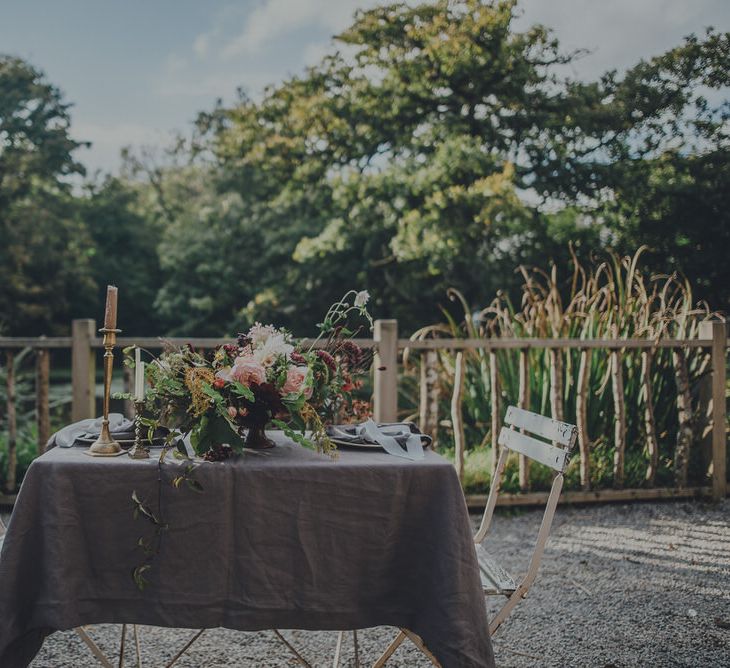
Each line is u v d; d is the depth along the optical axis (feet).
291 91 52.34
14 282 60.54
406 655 9.47
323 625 7.39
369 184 46.19
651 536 14.56
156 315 85.40
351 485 7.41
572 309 19.26
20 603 7.11
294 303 54.65
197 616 7.27
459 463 16.25
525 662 9.30
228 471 7.30
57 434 8.65
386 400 15.76
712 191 44.68
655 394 18.04
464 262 43.91
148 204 99.86
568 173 46.01
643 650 9.64
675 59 46.16
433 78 48.29
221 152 60.95
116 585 7.33
